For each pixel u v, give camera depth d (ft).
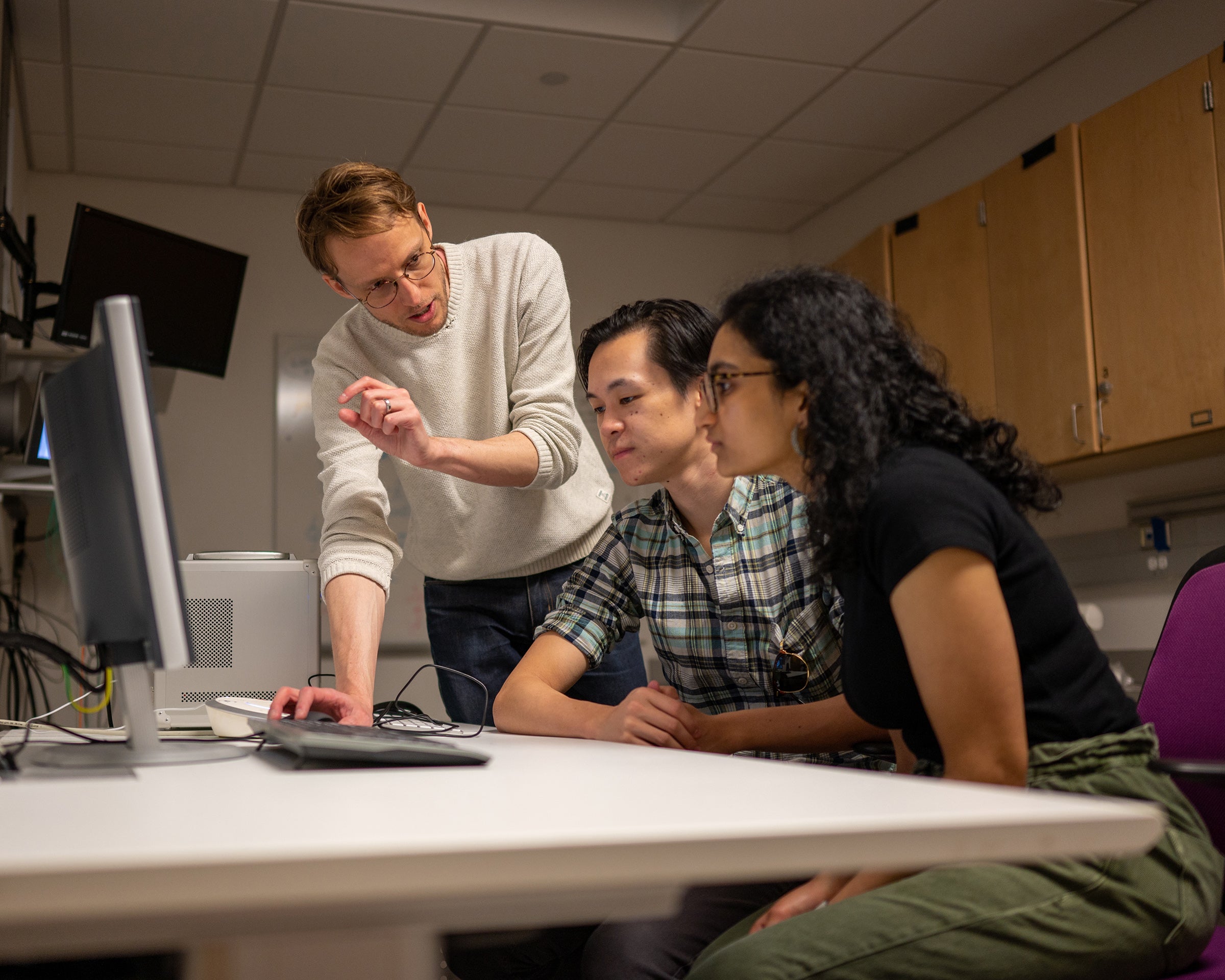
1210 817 4.24
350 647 5.18
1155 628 10.94
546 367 6.15
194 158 13.65
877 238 13.58
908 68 12.09
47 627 12.05
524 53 11.50
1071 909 2.78
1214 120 9.37
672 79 12.14
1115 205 10.32
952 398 3.43
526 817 1.98
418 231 5.69
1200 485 10.74
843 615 4.09
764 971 2.71
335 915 1.76
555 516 6.43
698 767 3.00
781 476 3.58
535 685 4.96
